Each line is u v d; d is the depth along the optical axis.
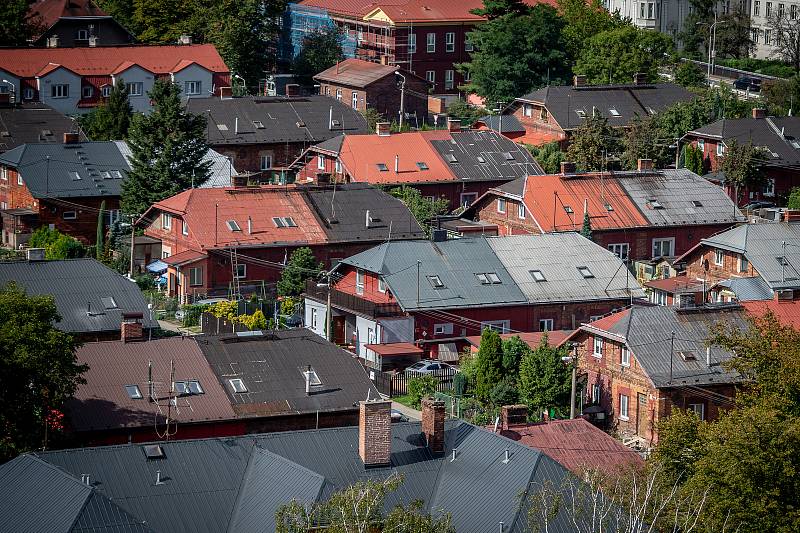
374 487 182.25
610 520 191.00
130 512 196.50
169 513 197.50
